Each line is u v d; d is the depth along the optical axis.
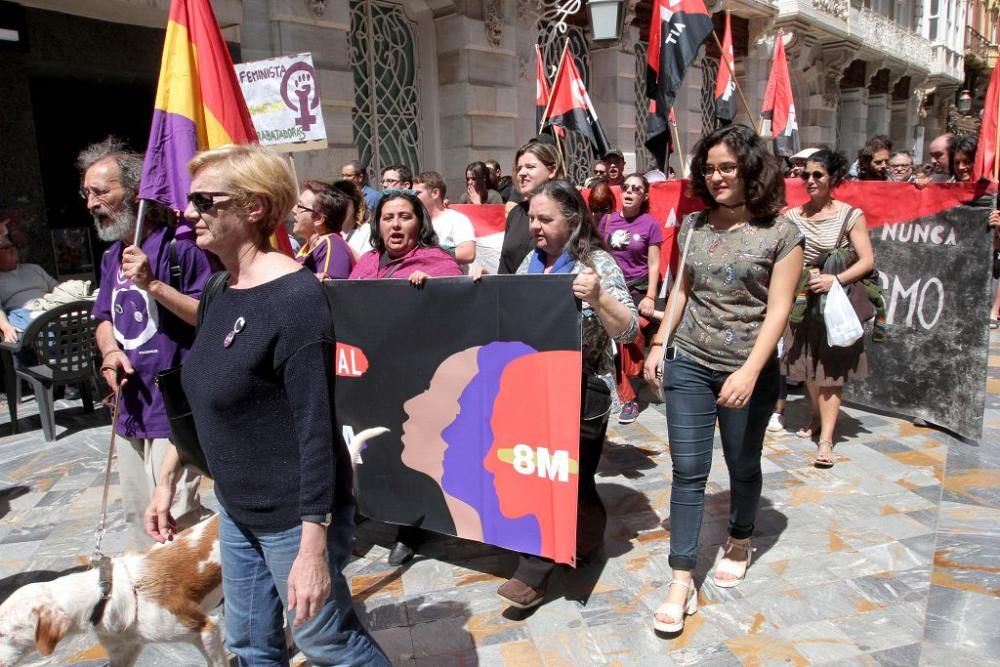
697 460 2.78
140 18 7.44
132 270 2.33
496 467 2.91
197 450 2.24
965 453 4.46
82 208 8.94
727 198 2.62
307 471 1.67
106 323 2.71
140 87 9.04
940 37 26.52
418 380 3.05
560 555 2.77
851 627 2.75
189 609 2.17
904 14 24.88
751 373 2.53
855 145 22.34
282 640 1.99
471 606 2.99
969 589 2.82
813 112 19.06
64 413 5.98
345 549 1.87
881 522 3.57
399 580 3.22
